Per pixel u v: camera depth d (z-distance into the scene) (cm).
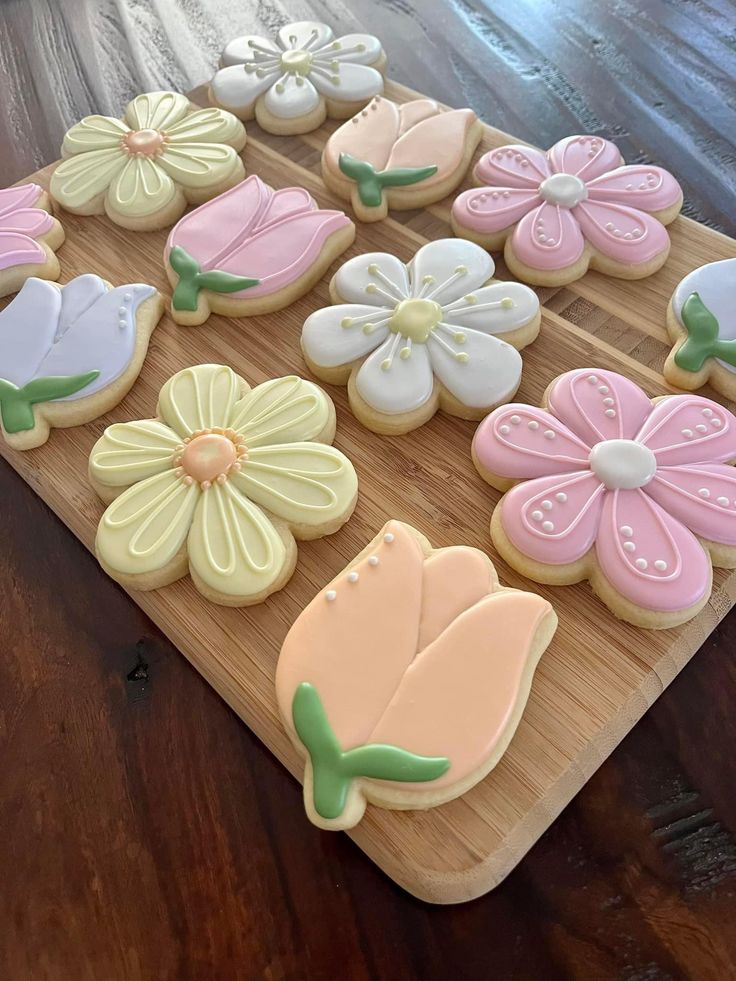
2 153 92
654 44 94
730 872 48
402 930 48
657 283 71
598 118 88
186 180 80
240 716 54
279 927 48
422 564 54
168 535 57
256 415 63
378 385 63
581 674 52
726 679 55
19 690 58
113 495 61
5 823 53
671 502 56
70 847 52
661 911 47
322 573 58
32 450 66
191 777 53
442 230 77
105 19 105
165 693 57
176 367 70
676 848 49
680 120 86
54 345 69
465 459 62
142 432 63
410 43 98
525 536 55
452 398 64
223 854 51
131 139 82
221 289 71
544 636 52
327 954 47
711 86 89
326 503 58
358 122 82
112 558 57
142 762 54
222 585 55
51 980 48
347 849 50
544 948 47
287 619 56
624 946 47
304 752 50
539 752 50
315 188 81
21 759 55
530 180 75
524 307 67
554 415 62
